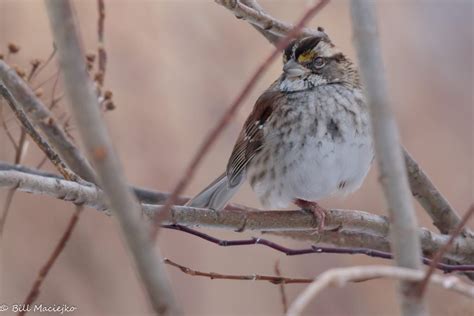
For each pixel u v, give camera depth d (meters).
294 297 13.12
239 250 13.35
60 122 9.16
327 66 9.23
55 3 3.82
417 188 8.85
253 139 9.39
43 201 12.57
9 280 12.11
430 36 15.20
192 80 13.95
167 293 3.86
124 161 13.39
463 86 14.70
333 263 13.18
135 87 13.73
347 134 8.89
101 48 8.11
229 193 9.52
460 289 4.41
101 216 12.78
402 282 4.66
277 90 9.45
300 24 4.52
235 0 8.07
